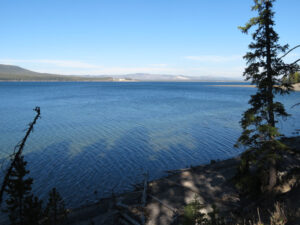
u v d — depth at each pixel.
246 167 15.72
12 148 29.94
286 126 44.72
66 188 19.53
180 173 22.50
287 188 15.01
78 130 41.28
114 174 22.64
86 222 13.82
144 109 69.31
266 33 13.88
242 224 9.82
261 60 14.26
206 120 51.22
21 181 7.82
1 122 47.03
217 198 16.39
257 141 14.87
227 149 31.03
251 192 15.66
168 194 17.59
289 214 7.64
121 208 15.41
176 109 69.56
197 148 31.41
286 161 20.84
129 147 31.47
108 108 71.00
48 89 183.00
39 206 8.68
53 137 36.25
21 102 85.69
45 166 24.33
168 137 36.84
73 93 141.12
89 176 22.08
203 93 152.12
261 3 13.91
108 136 37.25
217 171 22.22
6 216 14.31
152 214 14.52
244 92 167.00
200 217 6.50
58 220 12.91
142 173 22.97
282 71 13.33
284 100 92.50
